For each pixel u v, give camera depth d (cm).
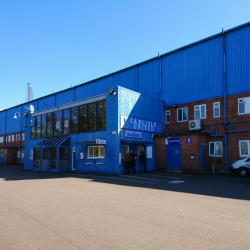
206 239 491
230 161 1956
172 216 667
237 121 1944
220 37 2116
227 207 770
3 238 519
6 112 5231
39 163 2619
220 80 2081
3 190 1165
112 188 1189
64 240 500
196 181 1450
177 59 2423
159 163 2250
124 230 554
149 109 2325
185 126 2294
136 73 2748
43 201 890
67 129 2531
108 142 2056
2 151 4512
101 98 2181
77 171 2338
